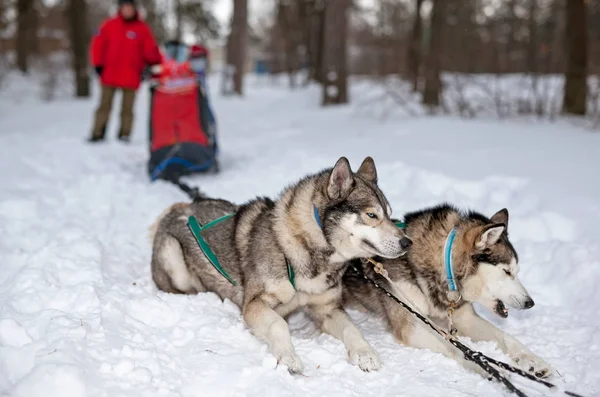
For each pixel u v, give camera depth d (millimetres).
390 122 10180
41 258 3939
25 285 3488
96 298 3299
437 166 6645
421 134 8625
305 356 3195
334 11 13586
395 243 3225
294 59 28000
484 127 8875
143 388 2598
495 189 5766
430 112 11625
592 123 9578
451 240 3494
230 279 3723
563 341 3527
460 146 7652
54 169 7109
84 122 12602
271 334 3162
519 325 3807
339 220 3307
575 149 7074
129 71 9094
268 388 2666
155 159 6766
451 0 15578
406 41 19297
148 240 4770
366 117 11250
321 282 3461
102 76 9047
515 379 3121
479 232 3389
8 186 5996
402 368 3176
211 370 2844
